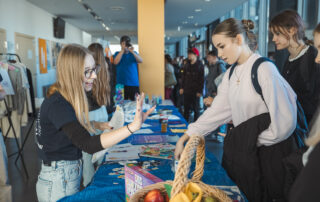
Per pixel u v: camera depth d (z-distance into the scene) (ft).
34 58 28.32
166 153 6.20
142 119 4.21
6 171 7.30
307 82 6.17
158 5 18.19
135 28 48.96
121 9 30.78
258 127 4.68
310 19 14.38
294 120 4.64
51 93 4.39
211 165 5.51
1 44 21.26
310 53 6.13
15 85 12.30
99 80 7.54
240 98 4.98
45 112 4.31
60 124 4.13
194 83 19.26
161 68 18.61
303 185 1.81
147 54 18.51
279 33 6.17
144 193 3.36
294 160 3.93
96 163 8.52
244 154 4.74
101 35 61.41
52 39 34.47
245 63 4.98
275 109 4.55
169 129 8.63
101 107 8.27
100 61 7.46
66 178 4.61
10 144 15.60
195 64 19.16
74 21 40.47
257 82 4.72
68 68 4.27
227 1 25.26
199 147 3.53
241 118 5.13
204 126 5.46
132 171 3.94
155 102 13.15
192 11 30.71
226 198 3.14
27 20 26.48
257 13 22.62
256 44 5.12
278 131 4.57
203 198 3.07
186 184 3.09
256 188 4.77
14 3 23.61
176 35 60.90
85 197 4.29
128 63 16.17
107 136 4.11
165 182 3.38
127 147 6.70
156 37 18.39
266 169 4.79
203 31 46.98
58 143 4.48
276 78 4.64
